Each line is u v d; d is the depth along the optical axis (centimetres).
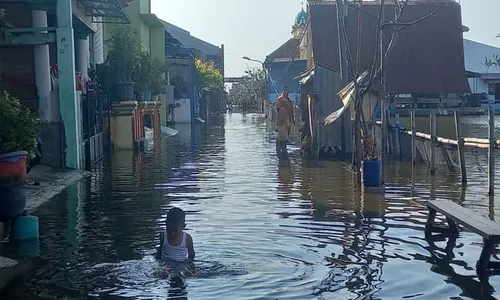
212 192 1382
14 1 1741
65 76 1662
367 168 1396
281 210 1160
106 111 2369
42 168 1630
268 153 2294
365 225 1024
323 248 875
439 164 1733
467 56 5784
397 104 3097
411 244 895
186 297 662
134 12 3869
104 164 1967
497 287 696
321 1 3053
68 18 1636
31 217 953
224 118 5928
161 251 809
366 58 2652
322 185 1480
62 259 822
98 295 675
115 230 1000
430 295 670
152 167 1873
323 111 2156
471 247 873
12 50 1727
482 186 1436
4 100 1060
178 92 4919
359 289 690
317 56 2562
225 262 797
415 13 3262
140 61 2898
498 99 5462
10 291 694
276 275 741
